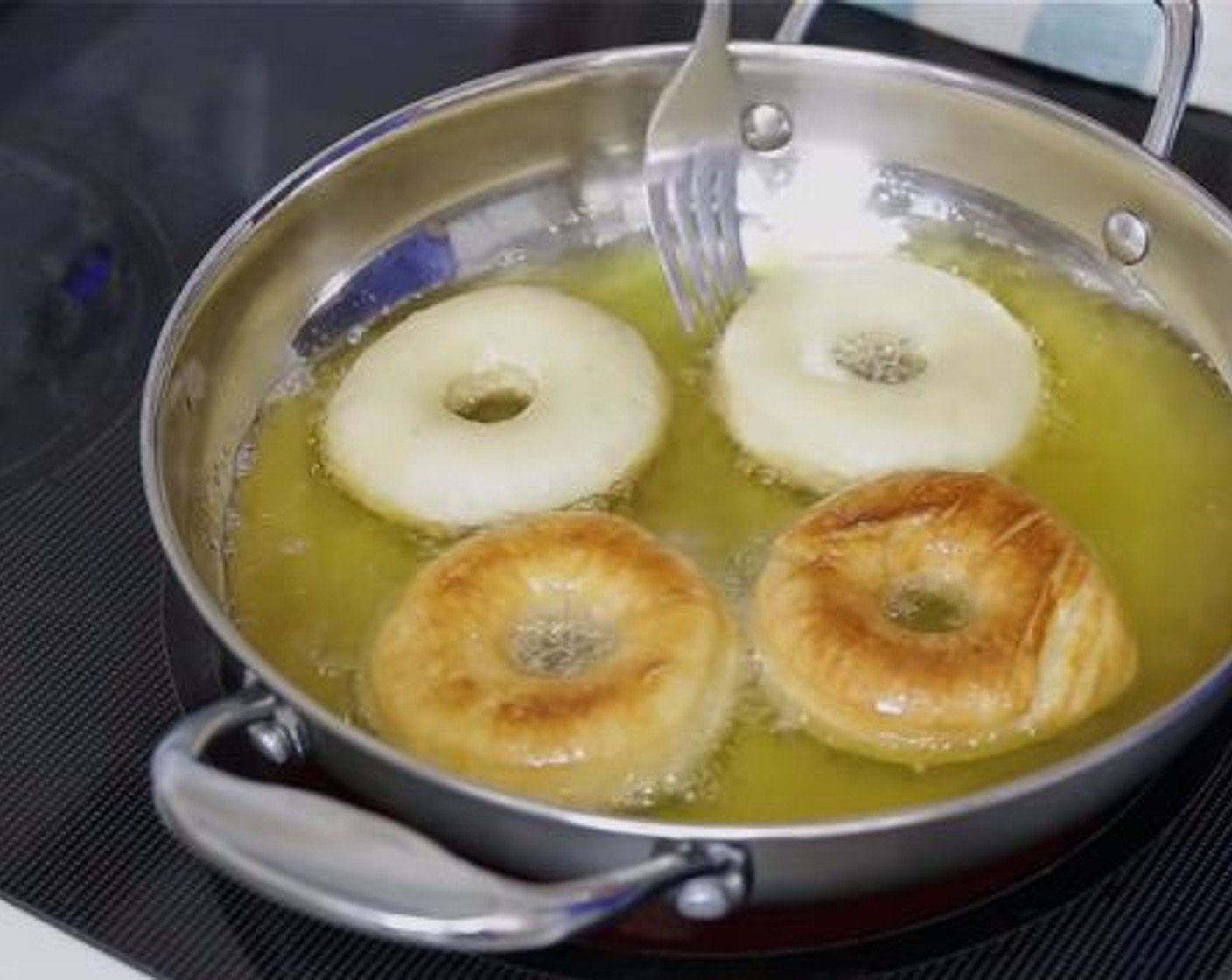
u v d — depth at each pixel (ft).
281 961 2.73
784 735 2.82
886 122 3.23
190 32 3.62
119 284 3.28
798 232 3.27
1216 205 3.06
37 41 3.60
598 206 3.27
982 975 2.71
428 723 2.76
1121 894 2.76
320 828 2.54
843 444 3.03
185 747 2.59
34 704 2.91
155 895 2.77
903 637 2.81
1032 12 3.47
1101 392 3.12
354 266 3.18
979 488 2.90
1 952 2.73
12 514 3.06
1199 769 2.84
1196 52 3.08
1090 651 2.81
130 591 2.99
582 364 3.09
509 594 2.85
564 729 2.74
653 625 2.81
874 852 2.59
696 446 3.08
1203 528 3.01
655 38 3.57
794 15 3.22
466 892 2.51
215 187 3.40
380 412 3.05
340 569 2.99
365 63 3.56
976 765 2.80
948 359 3.10
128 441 3.12
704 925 2.72
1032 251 3.22
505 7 3.63
